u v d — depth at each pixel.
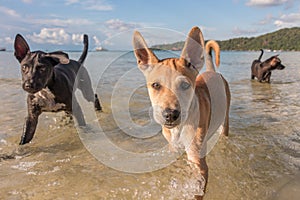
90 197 0.53
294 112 1.05
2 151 0.75
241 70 2.67
